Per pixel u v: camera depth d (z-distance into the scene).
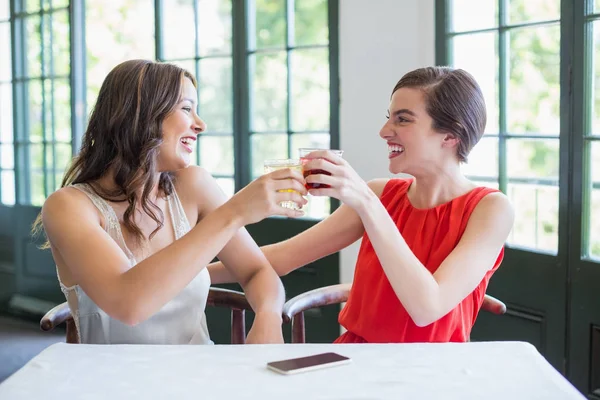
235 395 1.28
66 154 4.65
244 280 2.09
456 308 1.84
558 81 2.86
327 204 3.66
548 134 2.92
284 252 2.13
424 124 1.82
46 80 4.73
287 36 3.68
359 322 1.90
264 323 1.88
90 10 6.89
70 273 1.86
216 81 3.96
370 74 3.42
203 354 1.51
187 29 4.04
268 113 3.80
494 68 3.08
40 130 4.80
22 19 4.83
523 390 1.30
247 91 3.83
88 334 1.89
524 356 1.49
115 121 1.86
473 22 3.14
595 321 2.72
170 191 2.04
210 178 2.17
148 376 1.38
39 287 4.88
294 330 2.12
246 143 3.86
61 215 1.77
